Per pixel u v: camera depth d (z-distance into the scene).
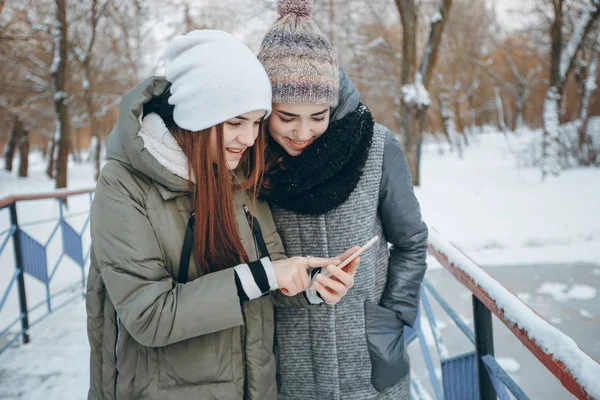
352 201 1.28
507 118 35.53
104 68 17.39
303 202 1.23
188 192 1.07
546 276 4.16
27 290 4.13
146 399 1.05
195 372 1.06
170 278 1.01
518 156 14.98
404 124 10.12
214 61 0.97
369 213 1.30
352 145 1.20
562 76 12.27
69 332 3.20
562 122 15.68
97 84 17.66
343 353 1.35
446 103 25.89
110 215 0.97
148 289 0.95
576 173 11.33
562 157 12.64
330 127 1.21
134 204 0.99
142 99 0.99
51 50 11.76
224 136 1.00
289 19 1.14
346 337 1.34
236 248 1.06
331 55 1.14
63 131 10.22
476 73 26.69
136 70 16.69
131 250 0.96
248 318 1.12
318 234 1.30
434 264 4.62
